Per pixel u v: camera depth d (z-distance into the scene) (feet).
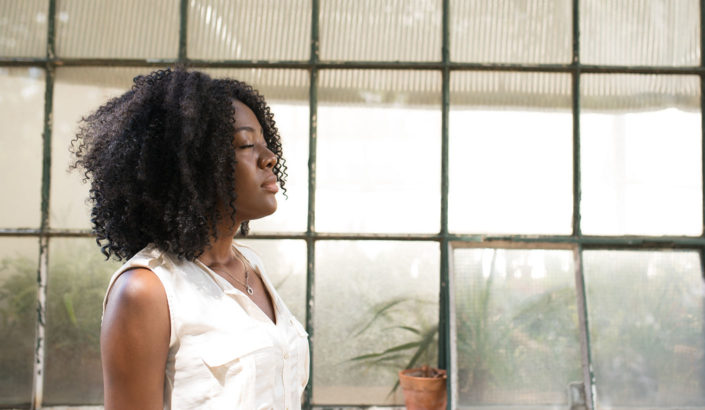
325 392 6.05
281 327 2.83
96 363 5.97
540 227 6.13
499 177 6.17
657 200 6.15
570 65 6.19
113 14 6.22
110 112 2.74
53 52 6.15
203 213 2.60
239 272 2.98
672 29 6.25
